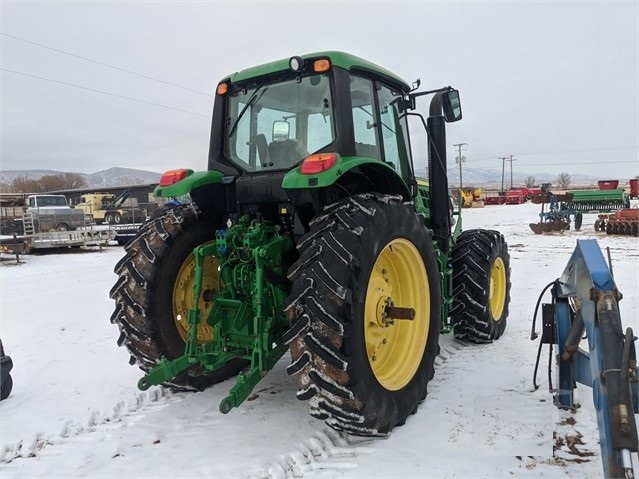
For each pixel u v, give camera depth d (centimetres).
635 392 211
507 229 2002
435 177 443
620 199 2008
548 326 344
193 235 379
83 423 354
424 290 365
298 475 279
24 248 1622
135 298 357
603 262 245
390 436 316
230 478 278
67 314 714
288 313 290
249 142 376
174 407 370
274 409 360
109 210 2648
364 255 297
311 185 284
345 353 282
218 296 353
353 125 343
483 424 328
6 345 558
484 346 494
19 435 337
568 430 315
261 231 336
